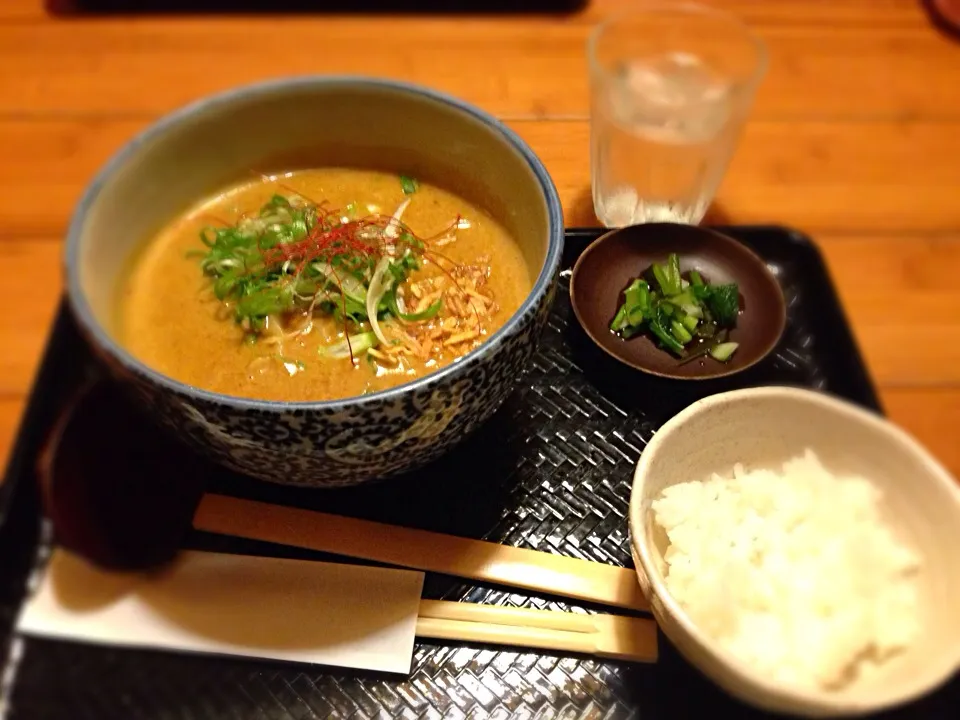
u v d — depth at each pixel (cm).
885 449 27
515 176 30
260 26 48
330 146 34
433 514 29
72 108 43
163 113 43
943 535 25
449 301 31
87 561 26
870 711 21
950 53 47
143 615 26
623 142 37
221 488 29
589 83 39
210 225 33
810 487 28
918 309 36
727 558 26
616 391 32
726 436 28
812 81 45
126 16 48
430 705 25
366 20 48
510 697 25
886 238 38
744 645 25
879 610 25
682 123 37
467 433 27
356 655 25
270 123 33
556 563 27
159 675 25
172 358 30
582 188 40
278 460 24
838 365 33
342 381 29
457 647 26
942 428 33
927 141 42
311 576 27
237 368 29
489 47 46
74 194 39
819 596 26
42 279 36
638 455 31
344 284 31
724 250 37
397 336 30
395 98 32
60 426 28
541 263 28
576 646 26
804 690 21
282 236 32
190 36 47
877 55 46
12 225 38
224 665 25
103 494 27
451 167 34
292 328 30
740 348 35
